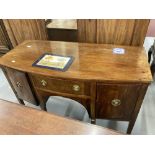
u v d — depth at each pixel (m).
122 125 1.52
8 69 1.23
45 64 1.15
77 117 1.63
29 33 1.79
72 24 1.88
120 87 1.00
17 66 1.15
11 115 0.63
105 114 1.22
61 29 1.85
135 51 1.25
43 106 1.43
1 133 0.57
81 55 1.24
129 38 1.40
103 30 1.44
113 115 1.22
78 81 1.03
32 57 1.25
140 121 1.54
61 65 1.12
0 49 2.19
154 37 3.04
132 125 1.27
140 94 1.01
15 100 1.91
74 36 1.88
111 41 1.49
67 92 1.16
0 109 0.66
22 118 0.62
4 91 2.07
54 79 1.09
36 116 0.62
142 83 0.94
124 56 1.19
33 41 1.55
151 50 1.87
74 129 0.56
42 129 0.57
